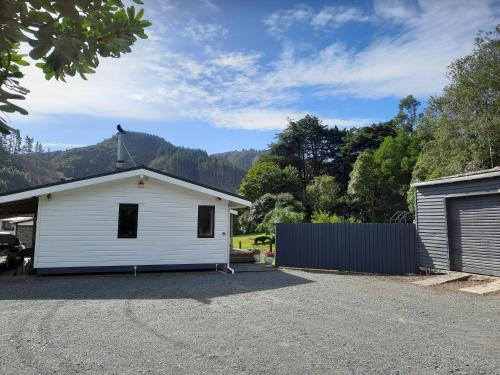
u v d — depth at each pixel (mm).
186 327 6133
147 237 12984
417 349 5102
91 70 1798
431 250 12570
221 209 13969
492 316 6984
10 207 14133
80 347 5121
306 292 9359
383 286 10336
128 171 12516
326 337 5621
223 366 4477
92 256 12336
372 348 5129
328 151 56656
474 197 11273
